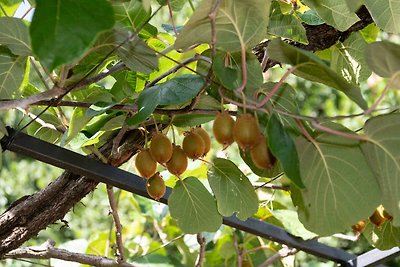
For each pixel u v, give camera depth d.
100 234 3.76
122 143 2.67
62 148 2.60
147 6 2.18
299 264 5.40
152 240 3.93
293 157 2.07
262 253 3.62
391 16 2.48
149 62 2.37
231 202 2.61
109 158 2.65
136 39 2.31
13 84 2.54
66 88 2.33
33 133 2.89
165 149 2.35
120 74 2.66
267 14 2.15
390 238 2.83
